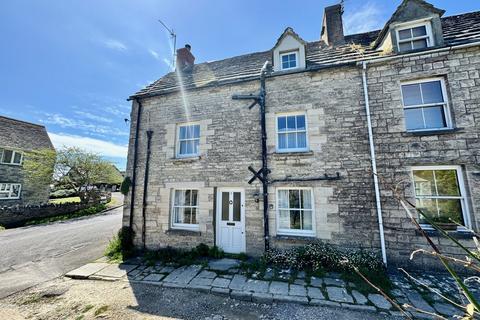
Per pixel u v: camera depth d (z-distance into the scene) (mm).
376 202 6195
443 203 5895
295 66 7875
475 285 5012
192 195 8086
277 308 4449
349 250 6176
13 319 4266
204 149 7953
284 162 7070
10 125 21172
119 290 5246
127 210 8391
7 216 14336
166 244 7789
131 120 9180
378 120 6520
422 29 6926
